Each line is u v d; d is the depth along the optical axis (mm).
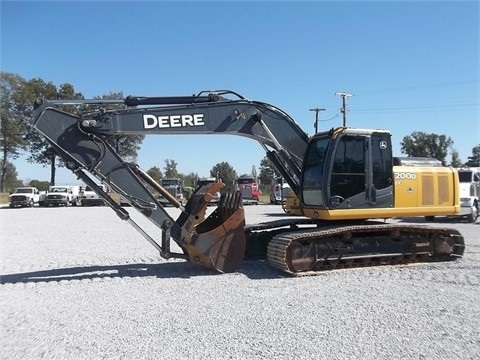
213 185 8789
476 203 18938
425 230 9766
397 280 8359
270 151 10016
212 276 8828
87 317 6289
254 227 10109
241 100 9406
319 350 4988
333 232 8969
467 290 7574
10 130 54156
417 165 10414
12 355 4969
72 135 8641
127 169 8789
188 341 5316
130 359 4832
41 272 9523
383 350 4973
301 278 8578
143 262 10578
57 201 39469
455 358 4758
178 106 9094
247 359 4781
